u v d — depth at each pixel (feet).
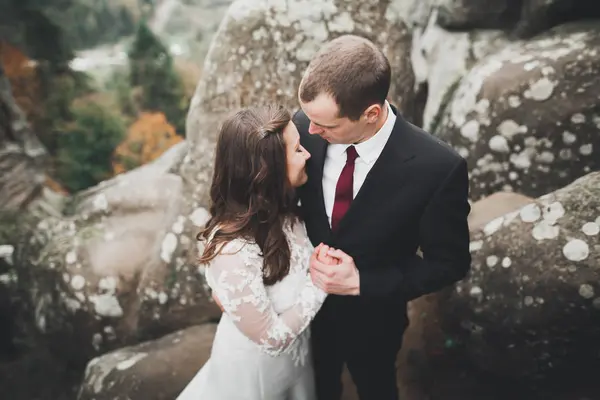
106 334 10.41
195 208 9.66
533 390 7.73
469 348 8.07
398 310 6.67
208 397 6.57
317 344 7.11
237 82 9.37
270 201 5.32
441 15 10.14
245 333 5.48
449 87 9.81
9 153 13.09
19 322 11.44
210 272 5.43
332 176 5.81
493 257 7.65
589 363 7.21
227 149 5.22
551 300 7.02
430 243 5.66
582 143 8.22
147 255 10.58
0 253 11.66
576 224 7.04
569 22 9.13
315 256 5.69
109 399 8.95
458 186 5.39
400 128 5.52
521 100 8.48
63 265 10.71
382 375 7.18
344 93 4.80
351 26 9.31
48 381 11.19
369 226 5.68
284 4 9.29
